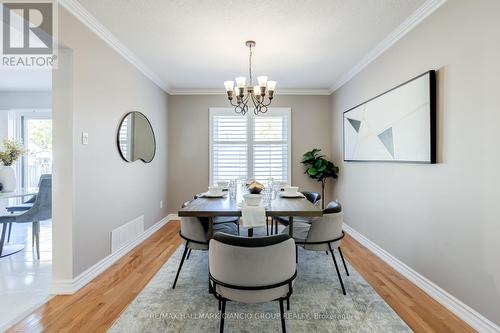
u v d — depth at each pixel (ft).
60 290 7.09
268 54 10.32
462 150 6.07
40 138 16.37
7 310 6.32
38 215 9.71
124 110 10.07
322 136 15.71
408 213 8.11
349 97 12.76
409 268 8.05
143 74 11.78
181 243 11.35
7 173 10.94
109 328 5.66
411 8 7.19
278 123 15.72
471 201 5.85
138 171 11.38
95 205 8.22
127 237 10.30
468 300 5.93
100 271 8.39
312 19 7.77
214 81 13.94
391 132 8.88
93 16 7.58
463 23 6.00
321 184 15.75
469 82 5.87
